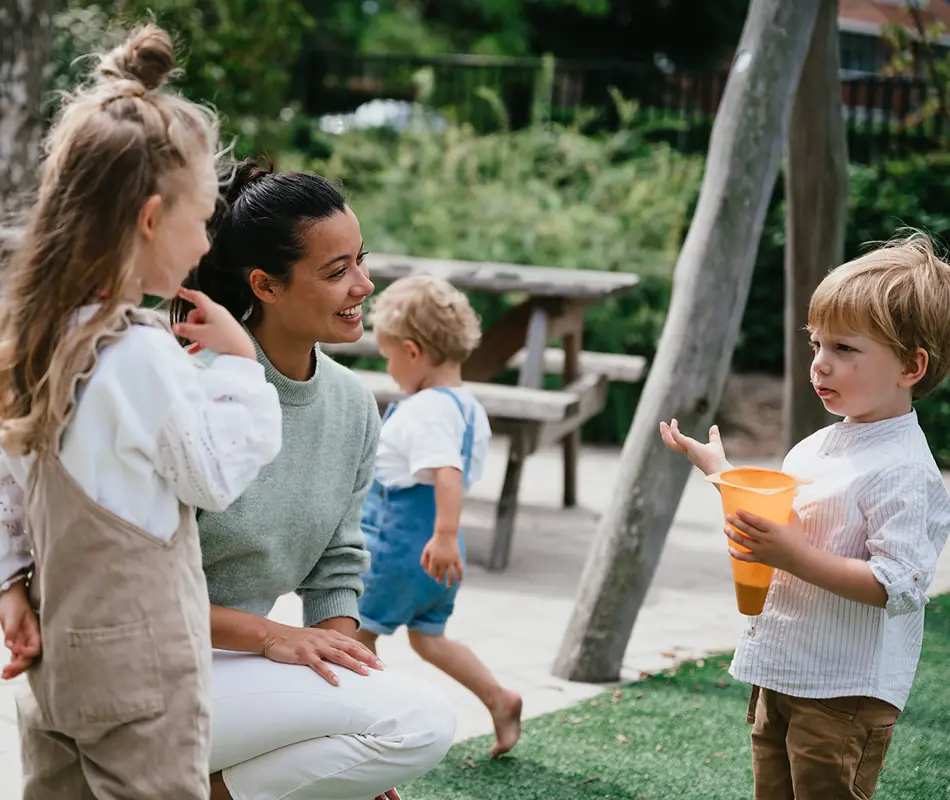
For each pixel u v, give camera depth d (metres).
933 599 5.17
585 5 19.62
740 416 9.84
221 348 1.94
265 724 2.17
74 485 1.79
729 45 21.30
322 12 19.78
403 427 3.35
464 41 20.22
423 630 3.32
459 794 3.03
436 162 11.13
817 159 5.68
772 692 2.45
